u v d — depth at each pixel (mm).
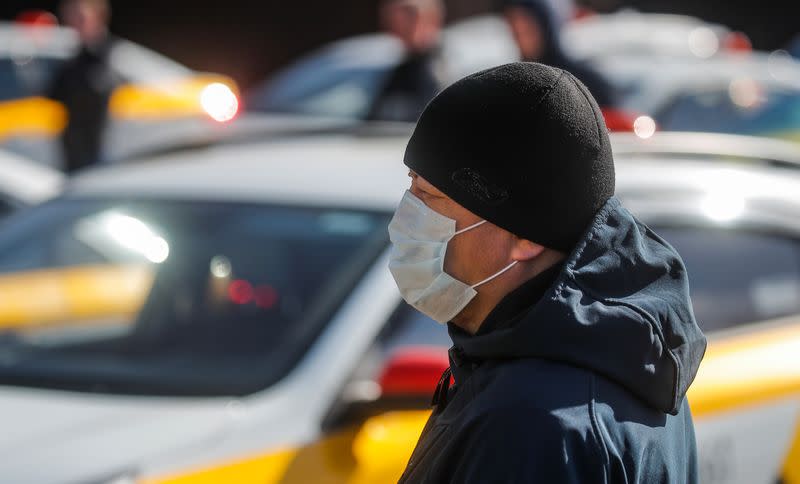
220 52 59219
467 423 5383
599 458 5227
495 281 5918
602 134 5852
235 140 14977
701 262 12523
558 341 5449
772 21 64938
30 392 10742
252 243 11836
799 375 12070
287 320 10891
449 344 10617
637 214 12180
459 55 28484
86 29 28250
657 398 5594
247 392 10117
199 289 11758
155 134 29375
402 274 6133
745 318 12539
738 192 13180
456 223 5918
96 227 12906
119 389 10594
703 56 28484
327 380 9930
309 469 9250
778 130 25984
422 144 5883
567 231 5754
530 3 20953
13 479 9242
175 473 9164
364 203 11844
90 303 12180
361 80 27703
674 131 25156
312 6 59844
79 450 9516
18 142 28062
